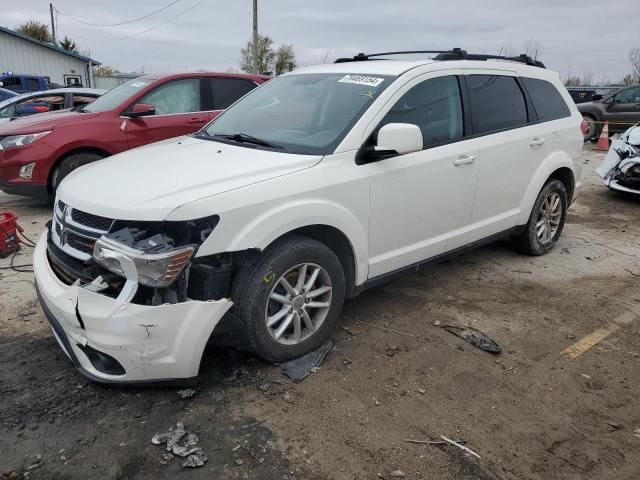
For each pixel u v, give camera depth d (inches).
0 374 120.9
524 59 199.6
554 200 206.8
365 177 131.7
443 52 170.2
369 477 94.2
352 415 110.1
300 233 125.6
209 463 95.7
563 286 180.9
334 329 145.6
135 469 94.1
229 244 108.3
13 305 155.6
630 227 259.4
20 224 241.1
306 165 124.2
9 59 1238.9
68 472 93.2
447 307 161.9
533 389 121.9
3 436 101.3
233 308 115.2
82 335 105.7
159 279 101.2
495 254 210.5
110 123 260.2
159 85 275.7
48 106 406.0
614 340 145.2
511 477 95.7
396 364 129.5
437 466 97.4
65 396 113.3
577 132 207.0
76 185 121.9
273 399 114.0
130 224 105.3
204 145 143.9
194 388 116.4
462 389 120.6
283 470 94.9
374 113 137.0
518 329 149.8
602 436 107.1
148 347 102.7
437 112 153.9
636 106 576.4
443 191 153.9
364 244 135.5
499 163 171.6
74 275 111.8
